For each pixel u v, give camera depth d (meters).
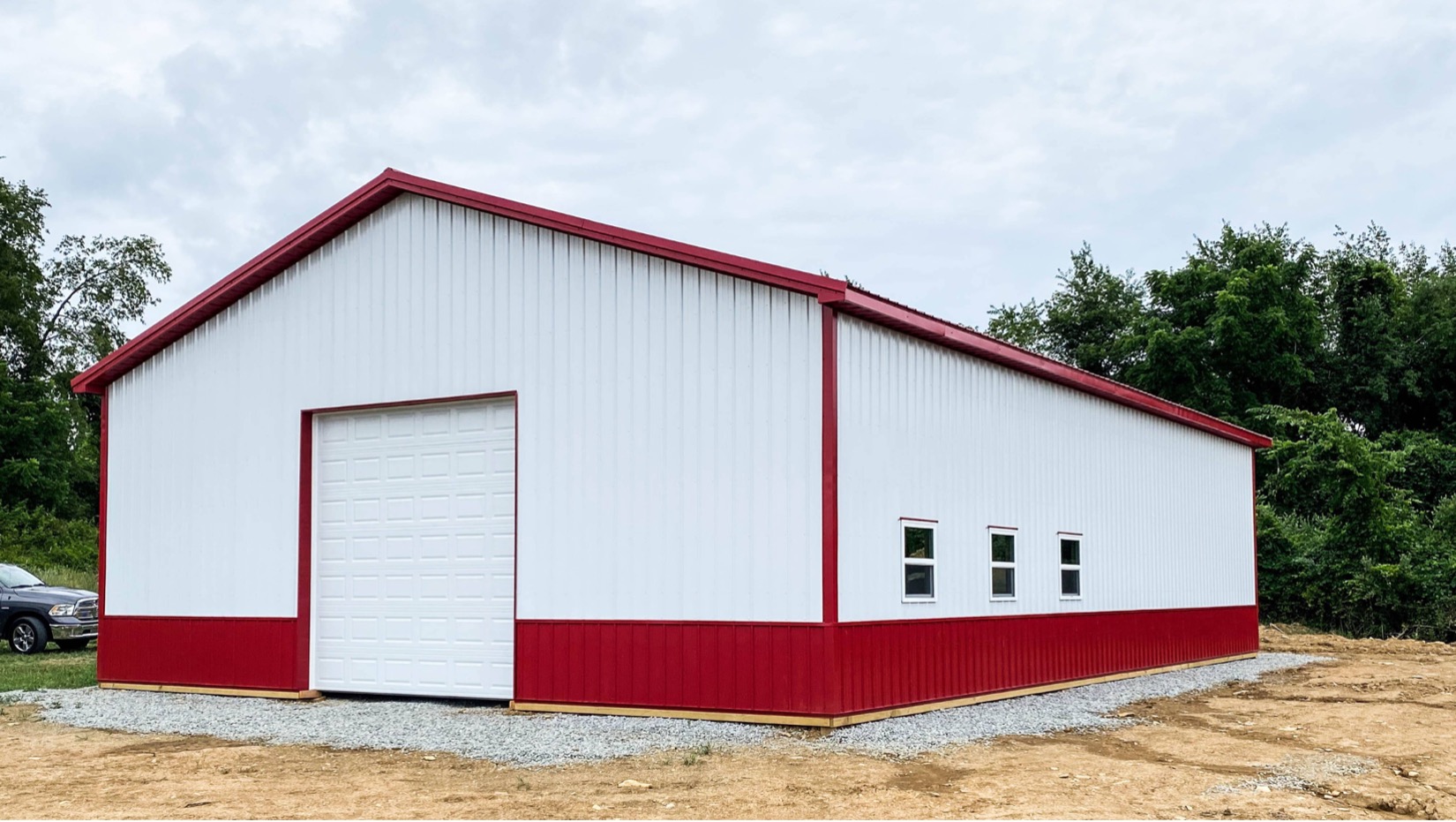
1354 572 31.00
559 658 14.52
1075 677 18.17
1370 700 16.95
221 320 17.86
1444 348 43.47
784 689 13.11
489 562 15.48
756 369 13.61
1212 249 46.81
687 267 14.13
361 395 16.50
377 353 16.44
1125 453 20.38
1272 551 32.81
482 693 15.34
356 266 16.75
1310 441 33.25
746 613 13.41
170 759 11.80
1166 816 9.28
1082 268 50.84
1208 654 22.77
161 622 17.80
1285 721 14.67
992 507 16.42
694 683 13.63
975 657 15.71
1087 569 18.88
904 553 14.41
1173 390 42.53
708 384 13.89
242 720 14.38
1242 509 24.95
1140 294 49.88
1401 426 44.78
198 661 17.39
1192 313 43.56
